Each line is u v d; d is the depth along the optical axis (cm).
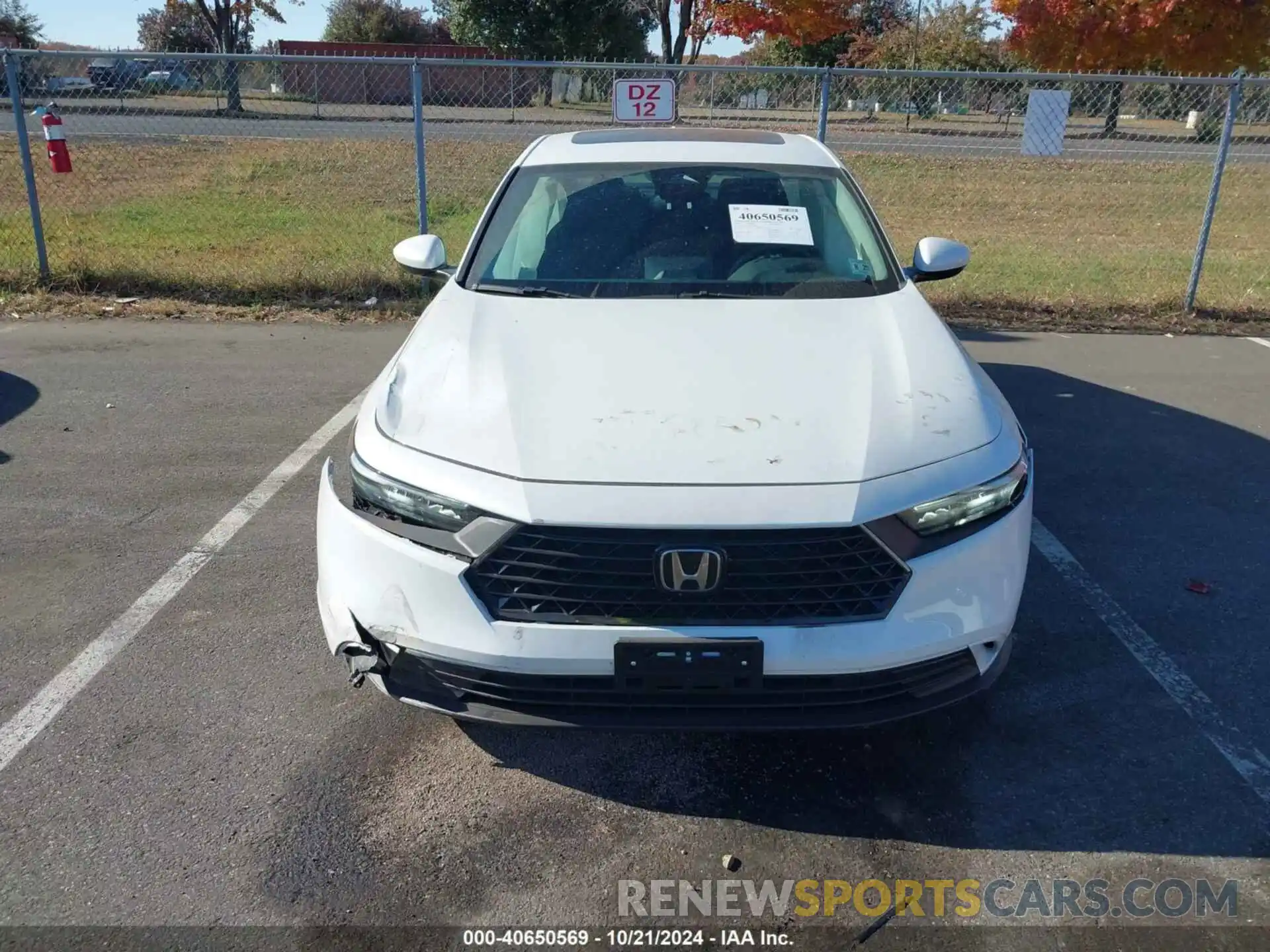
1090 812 277
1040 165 1530
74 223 1161
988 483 271
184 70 1026
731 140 453
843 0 2377
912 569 254
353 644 270
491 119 1116
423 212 823
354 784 286
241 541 428
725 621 250
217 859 258
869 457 264
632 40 3662
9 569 403
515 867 258
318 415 580
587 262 377
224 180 1444
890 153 1189
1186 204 1447
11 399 602
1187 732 309
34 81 823
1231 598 389
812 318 338
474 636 253
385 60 783
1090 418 592
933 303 839
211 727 308
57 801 276
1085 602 385
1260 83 772
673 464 259
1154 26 2072
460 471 263
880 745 304
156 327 770
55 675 333
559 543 250
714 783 289
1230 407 614
